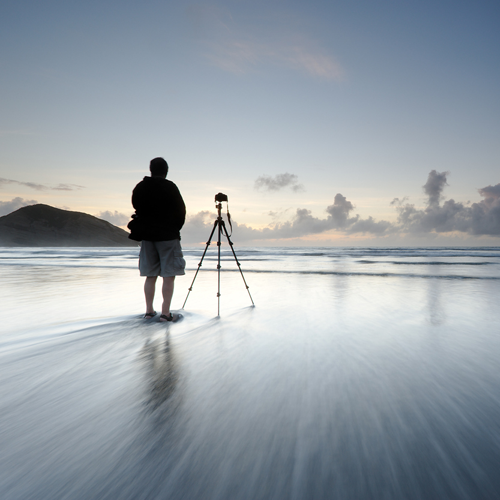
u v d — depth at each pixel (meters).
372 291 4.85
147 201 2.92
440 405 1.29
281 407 1.28
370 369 1.70
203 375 1.61
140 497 0.79
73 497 0.79
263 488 0.83
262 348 2.07
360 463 0.93
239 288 5.25
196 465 0.92
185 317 3.03
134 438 1.05
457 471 0.90
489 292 4.72
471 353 1.98
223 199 3.60
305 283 5.95
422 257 17.81
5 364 1.71
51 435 1.06
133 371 1.65
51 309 3.44
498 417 1.20
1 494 0.79
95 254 24.17
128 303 3.84
